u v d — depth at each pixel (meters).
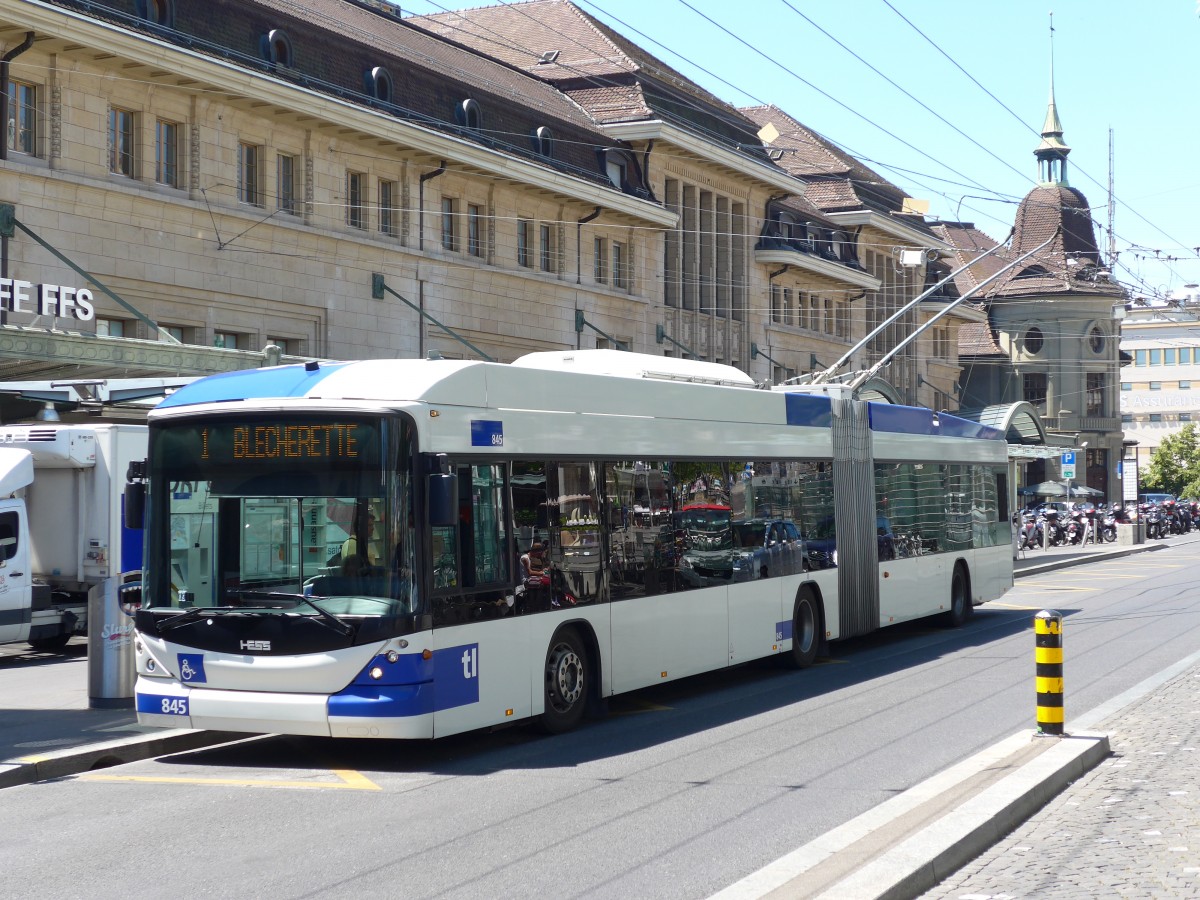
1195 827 8.16
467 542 11.27
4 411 23.88
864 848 7.56
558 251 39.44
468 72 38.09
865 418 19.42
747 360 50.28
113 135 27.03
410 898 7.16
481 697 11.28
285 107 29.36
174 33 27.19
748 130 50.72
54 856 8.12
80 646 20.94
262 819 9.11
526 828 8.75
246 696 10.73
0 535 18.84
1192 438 98.81
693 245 46.97
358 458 10.72
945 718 12.96
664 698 15.06
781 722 13.02
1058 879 7.11
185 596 11.06
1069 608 25.89
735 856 7.97
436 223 34.78
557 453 12.59
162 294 27.59
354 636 10.52
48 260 25.23
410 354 33.62
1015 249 83.06
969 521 23.36
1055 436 61.56
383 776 10.68
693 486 14.87
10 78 24.91
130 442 20.45
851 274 56.75
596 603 13.02
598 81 44.16
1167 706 13.05
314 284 31.08
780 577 16.64
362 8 36.91
